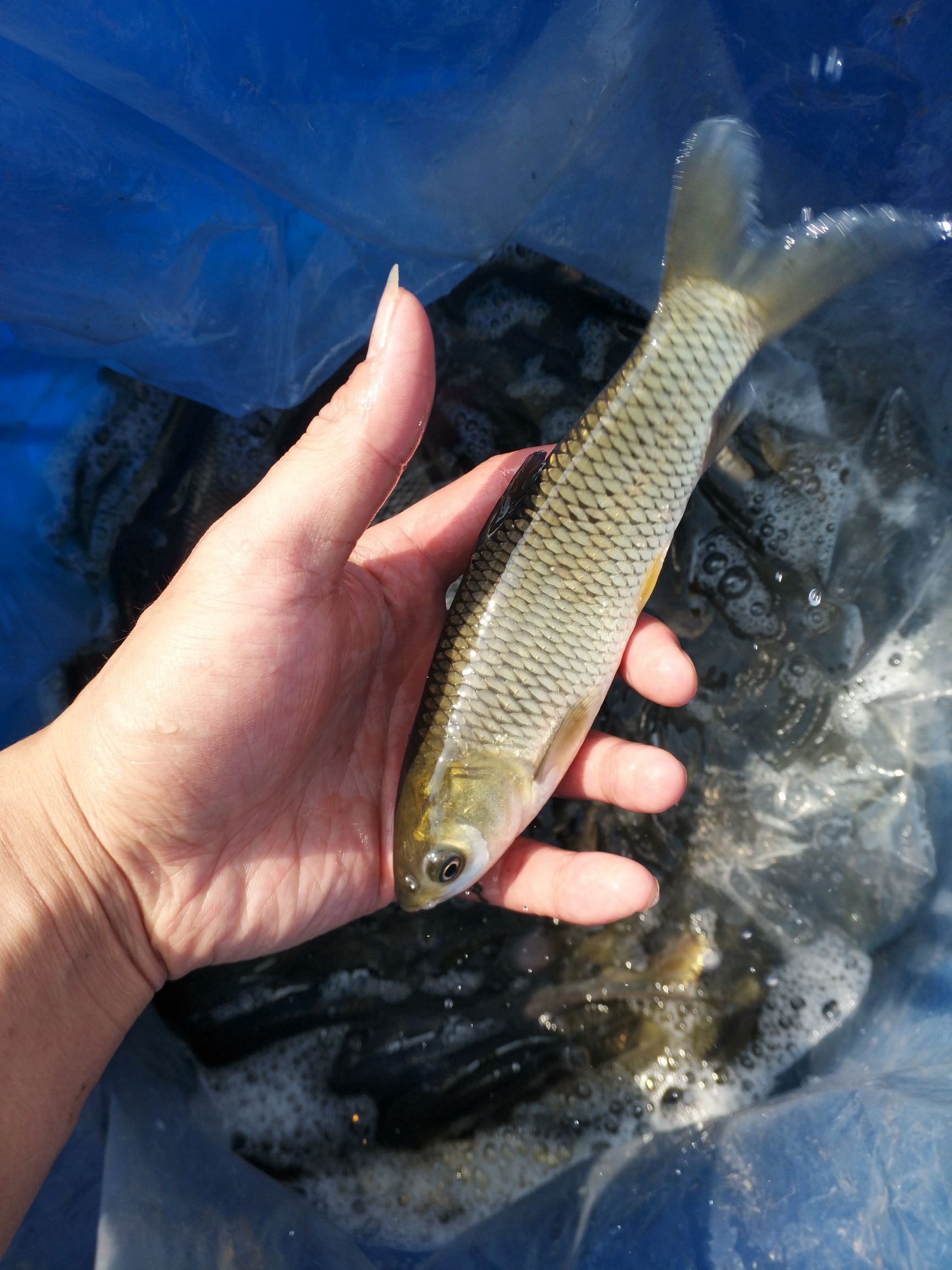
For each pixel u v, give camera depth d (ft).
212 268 0.75
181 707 0.57
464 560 0.73
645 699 0.88
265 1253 0.65
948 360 0.80
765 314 0.60
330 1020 0.80
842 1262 0.62
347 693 0.66
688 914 0.85
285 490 0.55
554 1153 0.78
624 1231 0.68
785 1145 0.68
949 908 0.77
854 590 0.88
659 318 0.58
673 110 0.76
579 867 0.70
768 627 0.88
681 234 0.59
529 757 0.64
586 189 0.79
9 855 0.57
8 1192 0.53
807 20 0.69
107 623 0.88
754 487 0.88
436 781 0.63
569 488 0.59
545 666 0.62
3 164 0.65
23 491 0.85
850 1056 0.78
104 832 0.59
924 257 0.74
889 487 0.86
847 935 0.83
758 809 0.87
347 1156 0.78
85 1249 0.62
